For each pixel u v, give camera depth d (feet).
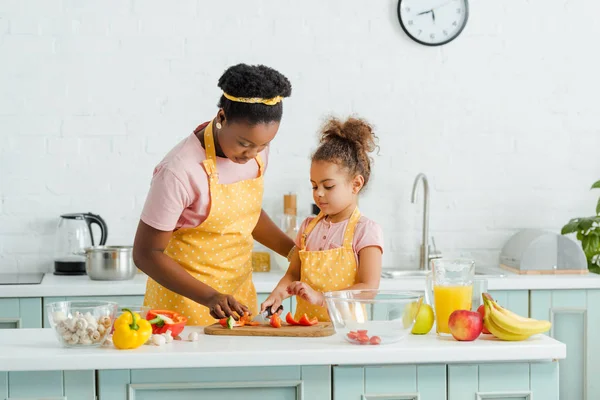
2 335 6.47
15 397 5.75
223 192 7.51
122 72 12.28
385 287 11.02
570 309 11.28
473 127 12.81
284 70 12.51
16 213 12.21
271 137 6.98
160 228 7.14
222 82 6.89
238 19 12.41
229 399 5.95
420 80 12.70
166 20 12.31
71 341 5.92
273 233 8.58
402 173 12.76
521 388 6.13
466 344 6.07
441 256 12.50
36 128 12.19
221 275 7.88
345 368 5.99
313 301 7.06
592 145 12.96
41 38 12.13
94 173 12.30
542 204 12.94
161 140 12.39
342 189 7.72
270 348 5.93
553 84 12.89
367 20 12.59
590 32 12.89
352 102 12.62
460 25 12.62
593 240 12.07
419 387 6.05
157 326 6.31
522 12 12.80
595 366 11.34
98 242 12.47
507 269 12.31
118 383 5.82
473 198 12.85
